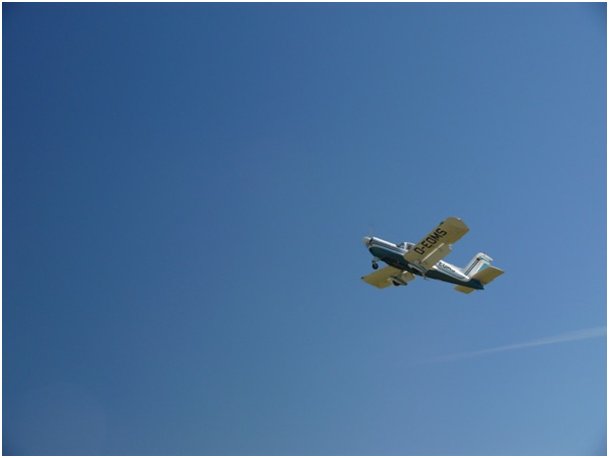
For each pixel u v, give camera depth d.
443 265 31.59
